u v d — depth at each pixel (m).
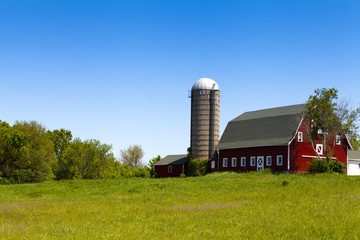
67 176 65.44
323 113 52.44
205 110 70.88
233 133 66.56
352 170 65.19
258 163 59.06
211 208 18.52
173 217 15.66
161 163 81.56
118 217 16.11
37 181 60.81
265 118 63.06
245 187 31.09
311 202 19.61
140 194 27.95
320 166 50.28
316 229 12.24
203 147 70.31
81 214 17.38
